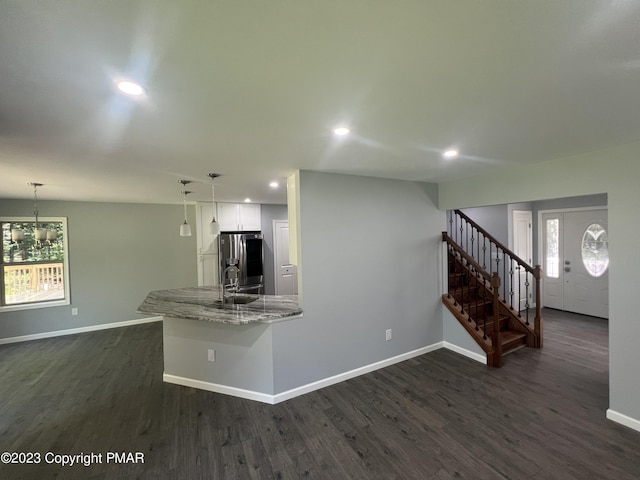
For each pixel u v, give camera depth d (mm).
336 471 2012
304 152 2395
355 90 1388
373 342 3520
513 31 989
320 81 1298
